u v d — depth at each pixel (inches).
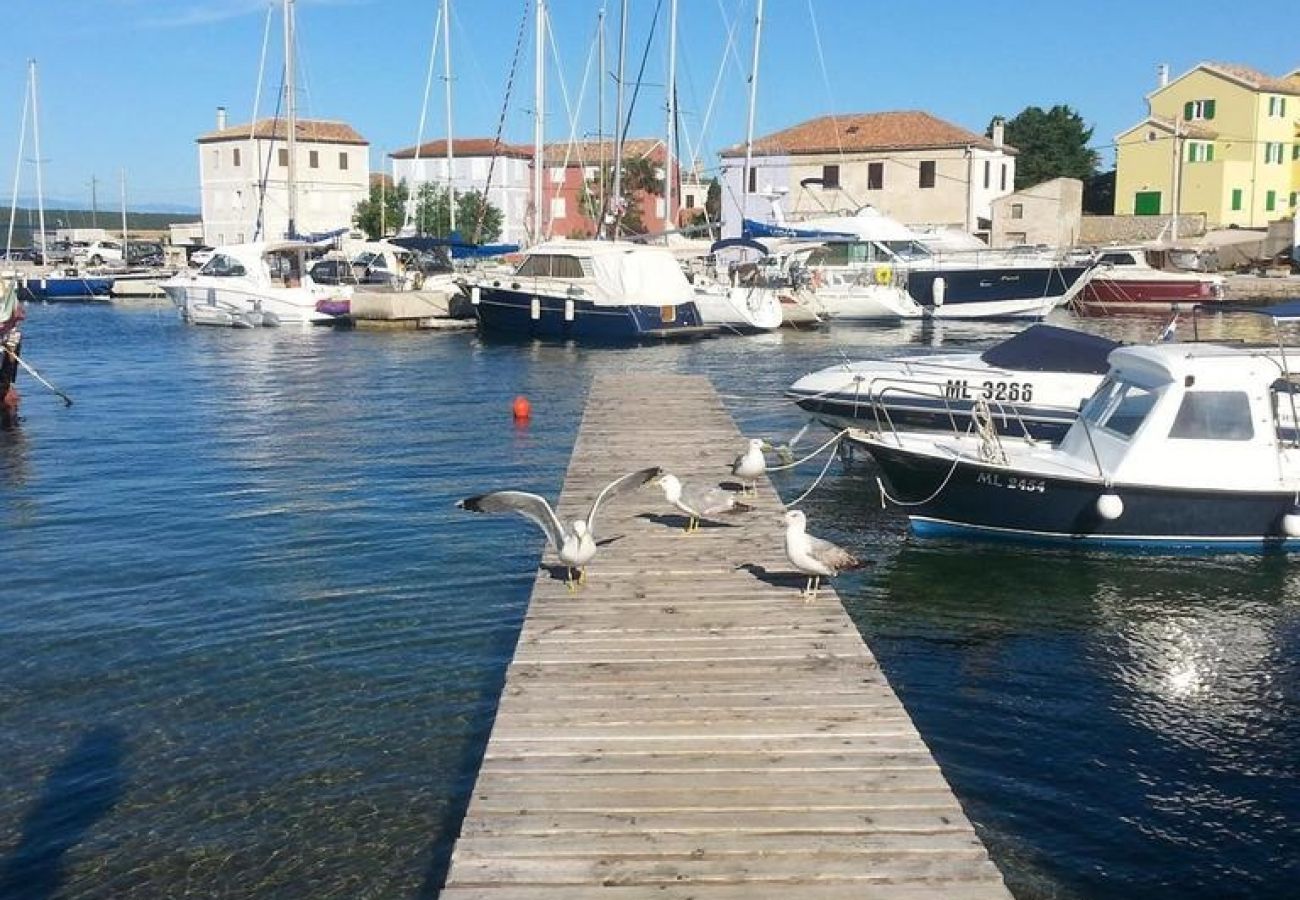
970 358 805.2
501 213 3289.9
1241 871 304.8
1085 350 740.7
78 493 712.4
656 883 219.6
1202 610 491.5
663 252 1588.3
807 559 368.8
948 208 2691.9
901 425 749.9
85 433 938.7
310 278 2020.2
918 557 561.3
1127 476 538.6
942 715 392.8
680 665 321.4
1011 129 3388.3
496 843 232.2
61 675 418.0
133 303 2556.6
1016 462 569.0
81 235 4005.9
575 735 278.7
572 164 3267.7
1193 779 350.6
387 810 323.6
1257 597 505.4
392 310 1823.3
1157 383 550.9
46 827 316.8
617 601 375.6
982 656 446.0
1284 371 555.5
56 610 488.1
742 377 1235.2
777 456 802.2
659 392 877.2
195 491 714.2
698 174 2301.9
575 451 636.1
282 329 1847.9
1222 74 2829.7
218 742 364.8
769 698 299.0
